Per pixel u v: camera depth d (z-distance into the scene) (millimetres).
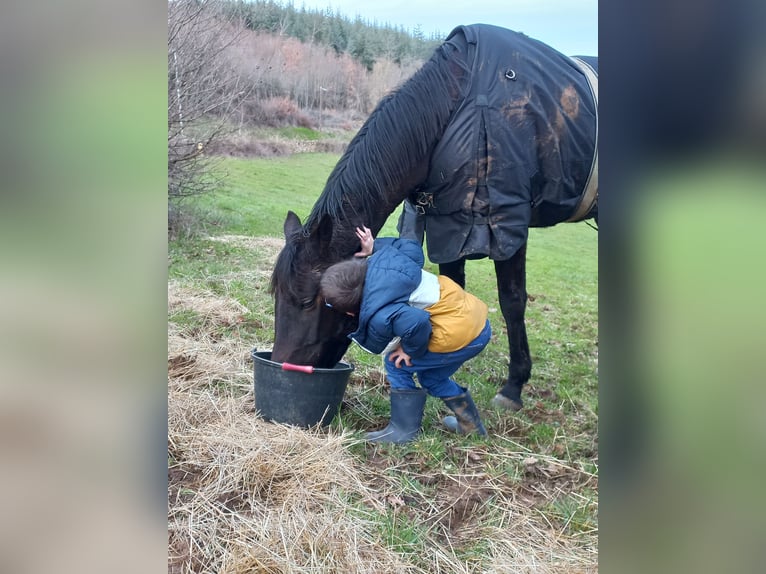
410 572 1891
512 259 2766
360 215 2525
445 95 2496
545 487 2336
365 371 3188
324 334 2516
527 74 2521
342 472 2260
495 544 2021
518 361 2941
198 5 4984
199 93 5031
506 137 2465
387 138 2514
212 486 2152
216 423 2518
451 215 2566
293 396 2480
